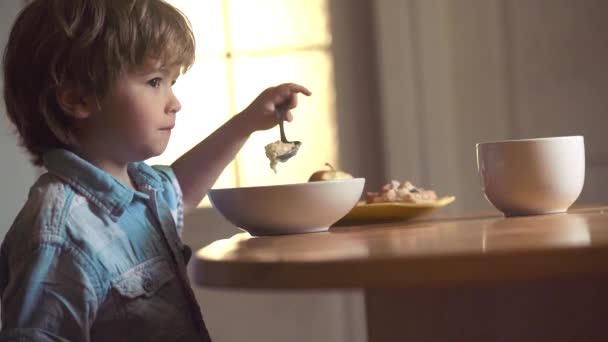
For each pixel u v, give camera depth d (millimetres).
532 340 734
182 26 1196
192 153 1359
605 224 694
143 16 1131
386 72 2168
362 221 1132
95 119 1141
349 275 515
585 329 716
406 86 2168
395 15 2162
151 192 1204
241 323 2260
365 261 514
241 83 2275
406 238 713
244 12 2270
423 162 2178
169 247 1146
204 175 1340
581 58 2174
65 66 1119
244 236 989
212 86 2283
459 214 1221
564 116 2184
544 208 952
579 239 536
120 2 1135
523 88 2193
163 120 1159
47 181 1076
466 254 498
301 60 2258
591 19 2168
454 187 2186
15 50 1172
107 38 1103
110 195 1079
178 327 1102
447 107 2174
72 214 1029
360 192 971
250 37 2271
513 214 977
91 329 1017
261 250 680
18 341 936
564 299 722
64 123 1152
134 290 1053
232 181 2268
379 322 797
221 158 1336
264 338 2258
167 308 1097
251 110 1305
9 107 1210
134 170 1248
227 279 570
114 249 1047
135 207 1127
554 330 727
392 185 1227
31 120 1182
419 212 1136
